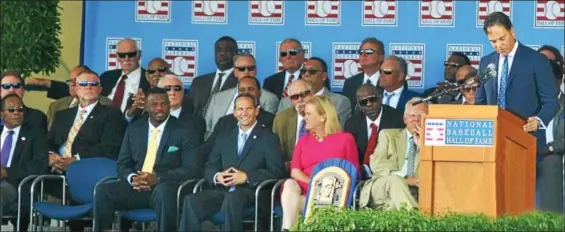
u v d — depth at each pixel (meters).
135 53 23.12
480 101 18.83
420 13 22.97
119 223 20.70
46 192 21.48
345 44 23.14
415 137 20.02
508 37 18.34
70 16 24.17
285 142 21.55
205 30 23.34
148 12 23.38
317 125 19.95
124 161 21.05
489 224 14.40
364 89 21.05
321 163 19.30
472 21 22.91
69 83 23.14
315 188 19.12
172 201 20.33
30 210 20.50
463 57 22.41
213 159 20.78
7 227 21.80
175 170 20.77
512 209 16.45
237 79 22.75
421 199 16.23
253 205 20.05
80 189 21.02
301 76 22.56
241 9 23.28
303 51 22.94
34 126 21.78
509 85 18.58
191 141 21.11
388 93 22.27
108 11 23.38
